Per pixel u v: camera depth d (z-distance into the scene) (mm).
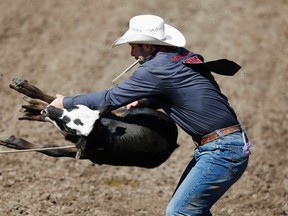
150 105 12148
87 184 16672
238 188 16922
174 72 10969
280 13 29000
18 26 26672
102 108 11102
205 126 11188
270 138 19859
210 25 27281
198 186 11125
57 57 24500
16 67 23594
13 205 14883
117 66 24000
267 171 17906
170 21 27375
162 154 12055
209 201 11281
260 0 29906
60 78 23016
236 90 22719
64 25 26984
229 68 11195
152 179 17266
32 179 16531
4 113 20312
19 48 25031
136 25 11219
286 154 18984
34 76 23062
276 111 21625
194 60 11148
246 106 21734
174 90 11039
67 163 17531
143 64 11078
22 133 19141
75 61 24219
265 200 16328
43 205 15172
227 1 29406
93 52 24922
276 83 23500
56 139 18953
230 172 11156
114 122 11766
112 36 26156
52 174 16938
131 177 17266
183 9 28422
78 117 11094
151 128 11891
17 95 21484
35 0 28734
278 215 15602
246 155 11297
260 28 27562
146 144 11797
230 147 11133
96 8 28391
